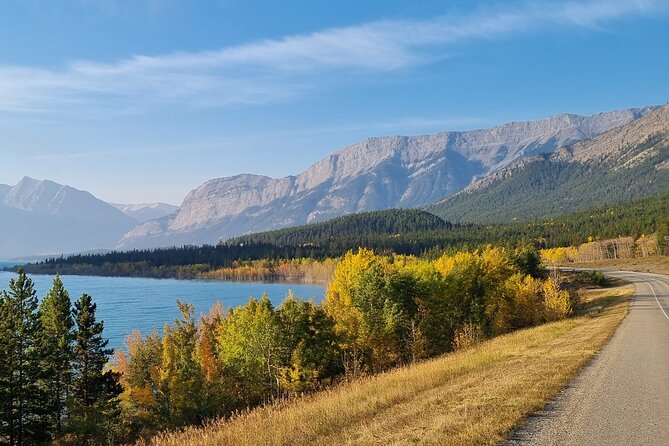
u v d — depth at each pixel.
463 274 59.88
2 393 36.47
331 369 45.31
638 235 163.25
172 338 57.31
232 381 43.88
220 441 13.09
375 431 11.44
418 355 46.56
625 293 71.94
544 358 21.22
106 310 127.00
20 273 40.41
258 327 44.28
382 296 50.59
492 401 13.14
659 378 16.27
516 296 61.12
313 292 162.50
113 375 48.19
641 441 9.96
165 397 45.34
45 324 45.09
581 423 11.15
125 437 42.91
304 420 13.63
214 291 174.25
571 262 162.25
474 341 42.88
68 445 40.31
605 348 23.70
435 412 12.55
